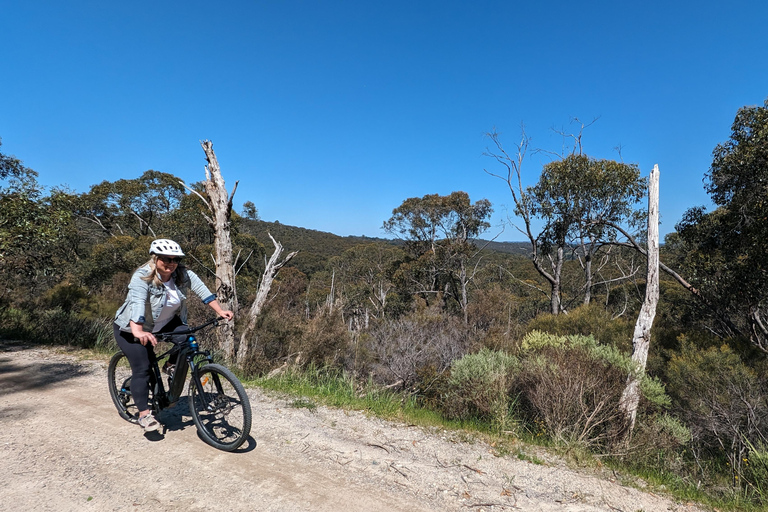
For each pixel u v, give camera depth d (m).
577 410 5.20
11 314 10.12
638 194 16.05
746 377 7.06
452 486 3.18
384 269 41.81
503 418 5.06
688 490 3.61
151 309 3.41
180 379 3.54
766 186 10.42
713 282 11.78
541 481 3.38
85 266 22.30
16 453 3.28
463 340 12.98
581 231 18.42
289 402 4.88
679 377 7.74
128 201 34.62
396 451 3.73
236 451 3.49
